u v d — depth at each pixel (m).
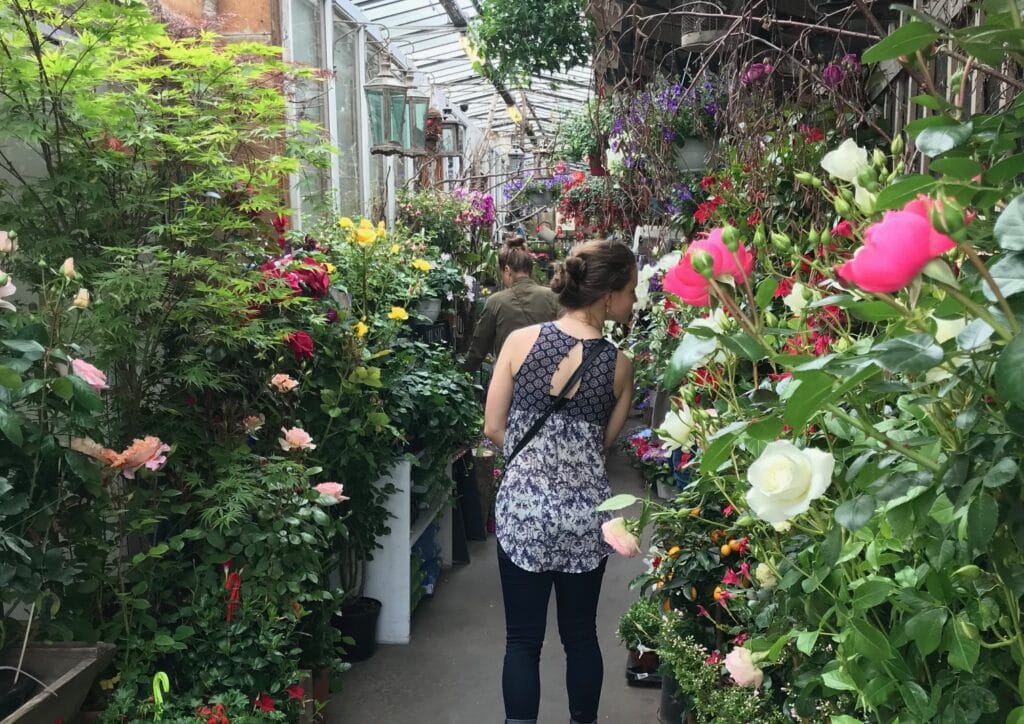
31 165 2.79
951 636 0.98
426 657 3.53
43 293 2.19
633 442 4.84
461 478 4.91
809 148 2.75
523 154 12.46
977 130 0.99
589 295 2.40
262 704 2.34
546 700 3.15
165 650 2.29
